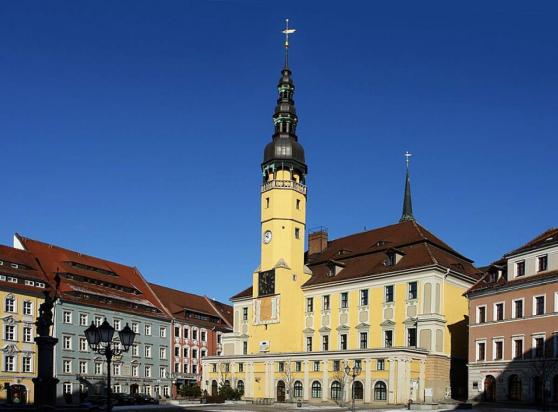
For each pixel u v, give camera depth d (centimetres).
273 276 9606
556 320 6100
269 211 9906
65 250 10975
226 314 13875
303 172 10175
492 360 6794
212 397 8431
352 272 9144
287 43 10538
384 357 7656
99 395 9262
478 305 7125
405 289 8312
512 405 6309
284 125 10238
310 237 10569
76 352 9656
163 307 11850
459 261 8912
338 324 9050
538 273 6450
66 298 9619
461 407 6341
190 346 12162
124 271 12062
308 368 8538
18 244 10212
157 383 11150
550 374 6012
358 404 7719
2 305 8731
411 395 7456
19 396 8738
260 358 9188
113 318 10481
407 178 12544
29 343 9025
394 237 9219
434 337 7825
